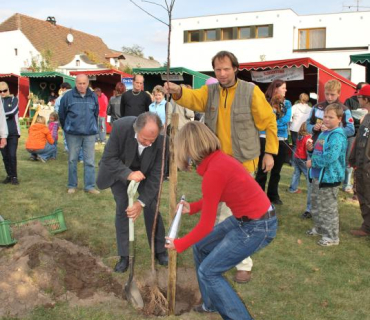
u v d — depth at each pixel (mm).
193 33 27547
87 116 5988
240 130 3416
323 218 4457
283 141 5691
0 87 6277
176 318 3006
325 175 4352
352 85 11523
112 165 3492
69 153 6148
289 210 5750
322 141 4406
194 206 3027
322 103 5238
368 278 3713
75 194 6148
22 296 3105
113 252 4125
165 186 6793
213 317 3055
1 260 3596
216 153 2615
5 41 33625
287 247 4414
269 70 11688
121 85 9789
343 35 23812
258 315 3092
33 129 8805
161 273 3727
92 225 4820
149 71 13164
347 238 4719
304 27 24828
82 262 3783
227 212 3445
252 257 4129
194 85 13219
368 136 4605
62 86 10141
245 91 3377
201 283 2750
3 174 7465
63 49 35938
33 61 29109
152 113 3150
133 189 3234
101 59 39656
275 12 25094
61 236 4441
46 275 3369
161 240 3889
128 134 3430
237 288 3488
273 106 5516
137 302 3154
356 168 4770
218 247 2680
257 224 2609
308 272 3818
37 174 7527
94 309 3076
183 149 2592
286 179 7961
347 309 3197
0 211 5219
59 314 2982
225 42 26578
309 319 3053
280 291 3459
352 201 6387
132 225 3236
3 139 5723
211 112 3502
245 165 3492
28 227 4160
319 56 24234
